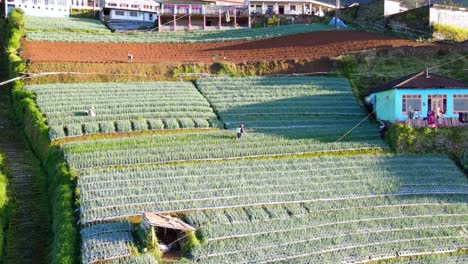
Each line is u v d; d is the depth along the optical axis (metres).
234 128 51.03
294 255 33.28
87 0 112.56
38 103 51.66
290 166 43.59
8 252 33.88
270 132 50.16
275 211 37.38
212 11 91.44
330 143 47.56
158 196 37.47
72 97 53.47
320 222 36.75
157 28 91.88
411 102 51.00
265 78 62.44
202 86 60.22
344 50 69.00
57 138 45.66
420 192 41.31
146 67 62.66
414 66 64.69
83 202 36.09
